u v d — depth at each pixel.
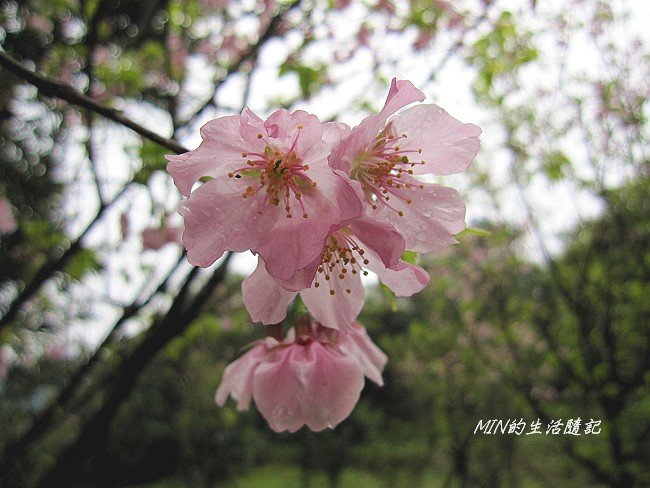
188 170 1.07
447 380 7.74
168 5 3.52
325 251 1.22
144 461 10.80
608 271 5.41
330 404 1.25
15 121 4.80
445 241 1.19
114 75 3.51
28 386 5.06
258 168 1.13
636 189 5.66
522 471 8.04
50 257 3.17
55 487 2.16
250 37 3.99
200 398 7.69
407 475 10.46
